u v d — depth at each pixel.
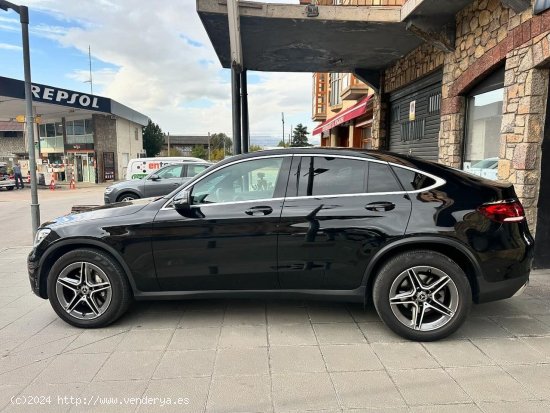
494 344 3.41
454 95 6.61
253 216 3.60
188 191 3.74
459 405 2.62
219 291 3.75
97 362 3.23
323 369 3.06
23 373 3.08
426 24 6.50
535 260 5.22
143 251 3.70
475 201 3.40
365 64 9.68
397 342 3.47
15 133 48.38
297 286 3.67
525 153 4.85
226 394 2.78
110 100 30.16
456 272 3.36
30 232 9.90
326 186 3.63
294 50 8.37
